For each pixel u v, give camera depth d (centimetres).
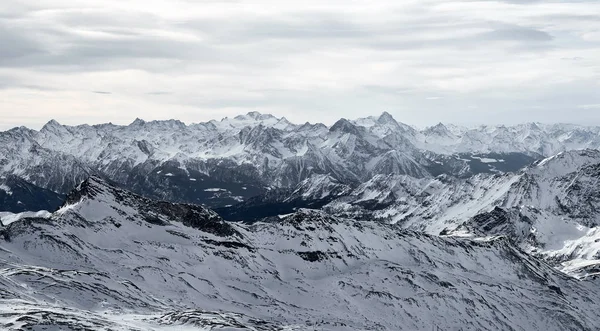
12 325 17750
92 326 18888
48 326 18038
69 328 18275
